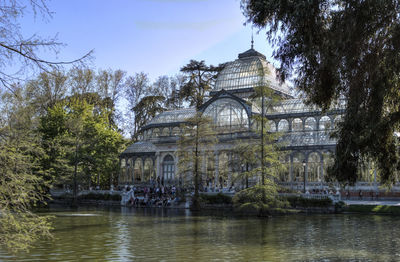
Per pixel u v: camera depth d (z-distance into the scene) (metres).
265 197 52.88
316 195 59.34
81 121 74.50
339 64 20.25
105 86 100.62
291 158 75.56
